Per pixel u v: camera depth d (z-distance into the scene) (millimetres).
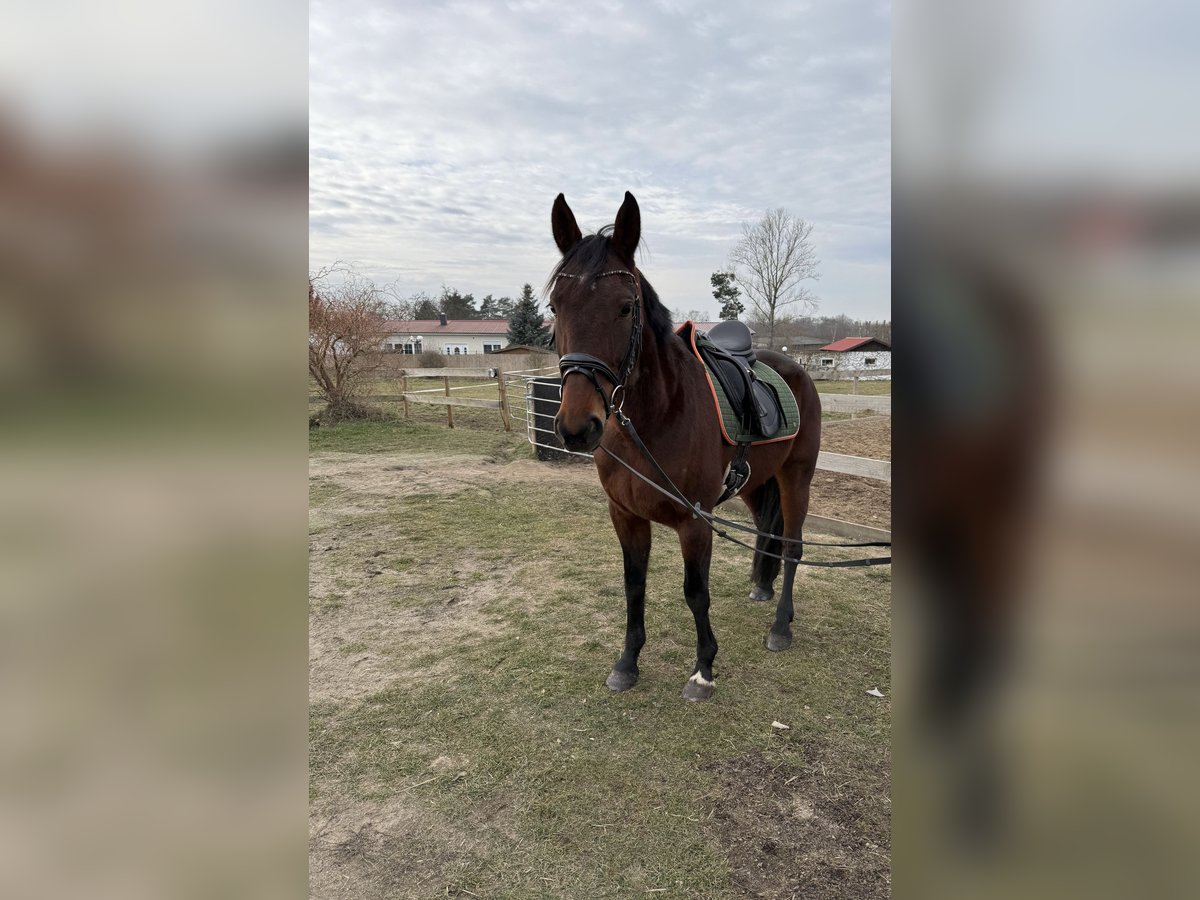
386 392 14461
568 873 1845
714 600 3740
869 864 1867
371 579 4129
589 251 2223
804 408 3453
